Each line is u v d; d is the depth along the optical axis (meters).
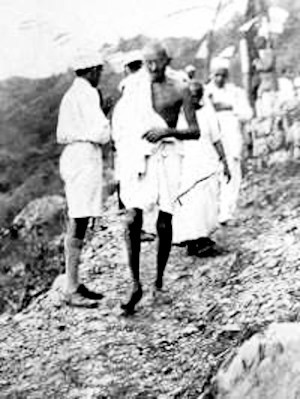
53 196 7.80
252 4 8.41
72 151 5.96
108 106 6.13
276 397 4.20
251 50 8.22
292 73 8.12
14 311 6.54
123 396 4.83
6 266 7.19
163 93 5.86
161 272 5.94
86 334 5.55
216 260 6.41
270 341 4.34
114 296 6.01
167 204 5.77
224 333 5.18
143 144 5.75
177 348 5.23
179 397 4.73
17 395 4.98
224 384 4.39
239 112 7.92
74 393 4.92
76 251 5.94
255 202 7.39
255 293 5.50
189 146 6.62
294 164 7.78
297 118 7.93
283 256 6.00
